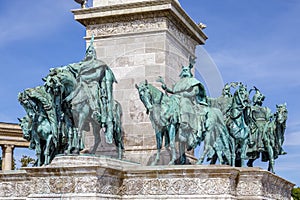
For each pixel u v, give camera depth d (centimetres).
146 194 2103
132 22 2856
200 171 2058
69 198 1992
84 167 1989
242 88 2773
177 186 2077
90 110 2302
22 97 2511
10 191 2317
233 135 2703
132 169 2123
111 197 2048
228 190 2036
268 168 3136
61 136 2331
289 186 2777
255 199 2238
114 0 2959
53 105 2308
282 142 3238
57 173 2033
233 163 2659
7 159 4653
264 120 3192
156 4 2792
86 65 2348
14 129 4697
